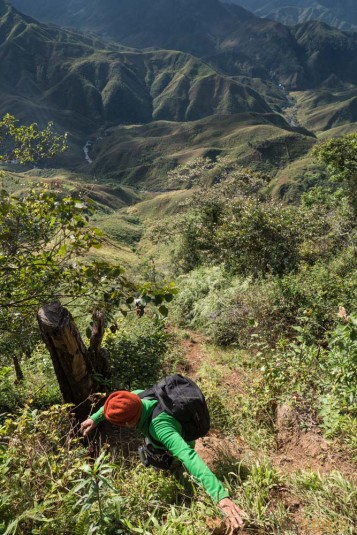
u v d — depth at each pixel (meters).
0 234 5.10
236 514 2.44
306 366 5.71
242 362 7.63
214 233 19.80
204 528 2.94
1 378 6.31
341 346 5.16
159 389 3.11
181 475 3.65
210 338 9.95
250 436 4.78
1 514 2.80
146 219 177.62
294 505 3.30
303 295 9.57
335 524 2.98
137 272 30.58
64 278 5.43
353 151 31.22
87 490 3.05
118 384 5.73
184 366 8.23
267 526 3.04
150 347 6.84
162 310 4.69
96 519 2.81
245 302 10.07
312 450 4.29
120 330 7.46
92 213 5.34
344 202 31.58
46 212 5.43
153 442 3.10
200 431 3.05
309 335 7.57
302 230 17.61
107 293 4.93
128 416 2.91
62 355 5.02
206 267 16.97
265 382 5.57
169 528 2.90
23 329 6.22
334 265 13.48
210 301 11.26
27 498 2.90
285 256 15.81
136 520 3.11
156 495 3.47
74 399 5.27
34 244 5.40
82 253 5.42
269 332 8.59
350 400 4.44
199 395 3.07
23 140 9.38
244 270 15.57
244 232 15.78
